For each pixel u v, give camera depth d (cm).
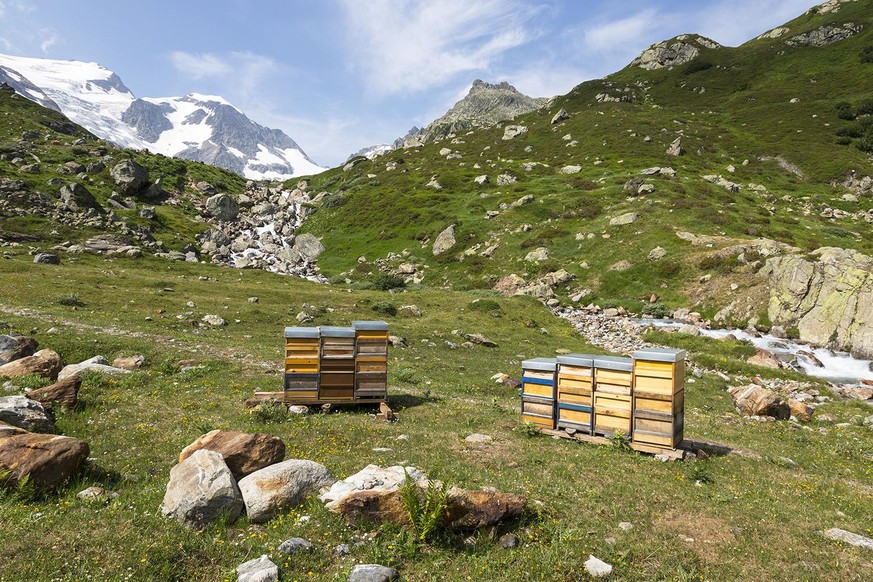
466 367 2956
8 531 635
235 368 2175
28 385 1462
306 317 3775
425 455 1198
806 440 1794
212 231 8181
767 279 5266
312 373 1697
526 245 7544
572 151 12319
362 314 4247
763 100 14350
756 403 2253
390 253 8412
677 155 11156
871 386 3359
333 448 1225
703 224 7162
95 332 2556
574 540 779
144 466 1048
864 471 1427
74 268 4544
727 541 812
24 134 10544
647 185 8612
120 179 8738
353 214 10438
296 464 899
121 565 602
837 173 9712
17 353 1777
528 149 13162
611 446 1337
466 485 954
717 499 1002
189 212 9262
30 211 6525
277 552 693
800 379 3312
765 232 6831
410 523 780
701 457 1329
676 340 4297
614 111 15175
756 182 9800
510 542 761
